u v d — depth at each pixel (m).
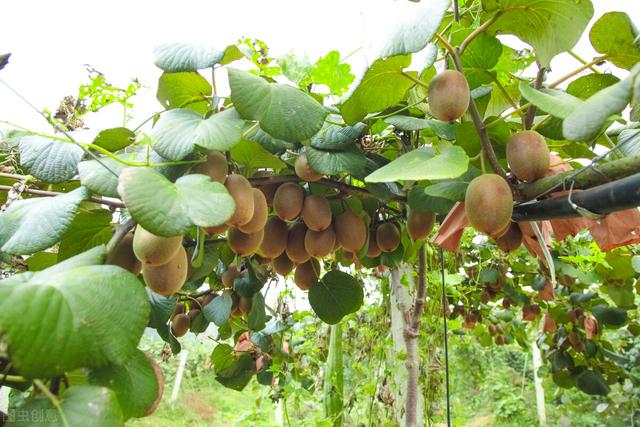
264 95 0.57
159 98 0.73
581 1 0.54
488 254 1.68
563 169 0.61
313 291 0.86
